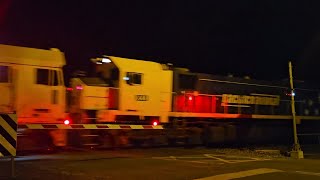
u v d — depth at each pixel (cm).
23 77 1614
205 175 1183
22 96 1608
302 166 1452
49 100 1678
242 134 2536
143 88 2036
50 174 1120
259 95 2648
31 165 1290
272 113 2723
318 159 1806
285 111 2808
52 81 1691
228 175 1188
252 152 2012
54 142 1652
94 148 1823
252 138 2598
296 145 1911
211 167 1357
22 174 1105
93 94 1866
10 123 1038
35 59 1645
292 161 1625
